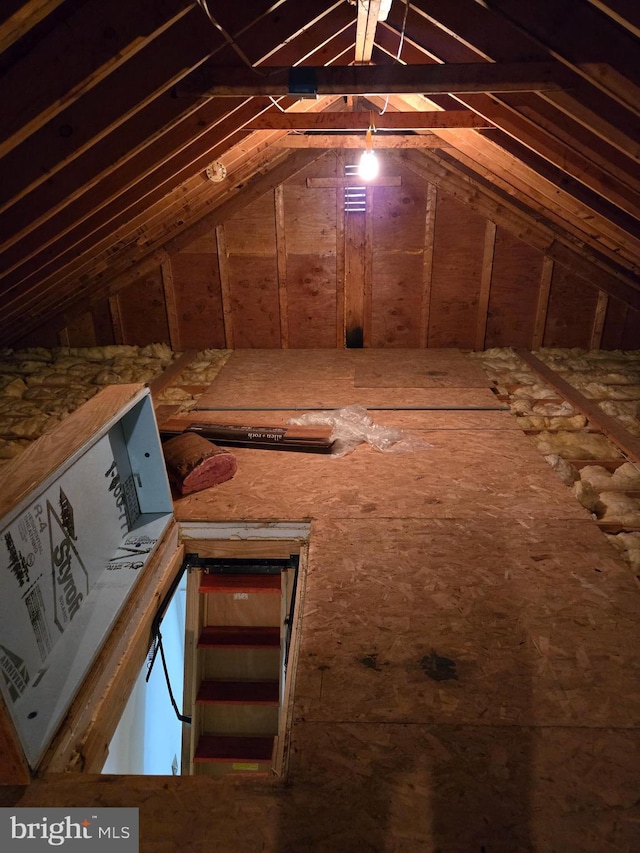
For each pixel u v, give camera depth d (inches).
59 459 60.5
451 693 60.3
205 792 50.6
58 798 50.2
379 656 65.1
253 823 48.0
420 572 78.9
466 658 64.7
